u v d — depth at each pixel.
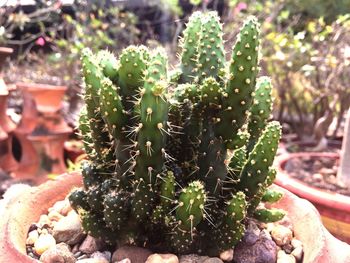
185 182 0.30
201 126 0.29
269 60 0.89
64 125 0.83
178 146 0.30
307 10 1.30
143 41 1.23
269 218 0.33
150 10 1.30
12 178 0.80
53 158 0.82
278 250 0.33
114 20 1.16
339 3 1.29
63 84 1.02
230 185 0.32
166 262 0.28
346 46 0.80
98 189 0.30
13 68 1.07
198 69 0.31
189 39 0.33
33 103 0.80
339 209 0.50
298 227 0.36
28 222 0.35
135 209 0.28
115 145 0.29
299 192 0.54
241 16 1.06
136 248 0.30
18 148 0.94
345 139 0.64
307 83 0.94
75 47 1.03
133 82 0.28
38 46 1.32
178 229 0.28
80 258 0.31
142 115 0.26
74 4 1.20
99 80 0.29
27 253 0.31
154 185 0.28
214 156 0.29
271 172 0.33
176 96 0.30
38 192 0.38
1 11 0.97
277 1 1.09
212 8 1.31
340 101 0.84
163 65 0.26
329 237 0.34
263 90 0.34
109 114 0.27
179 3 1.33
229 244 0.30
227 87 0.27
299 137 0.95
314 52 0.82
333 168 0.71
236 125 0.28
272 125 0.30
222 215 0.30
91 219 0.30
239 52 0.26
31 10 1.25
